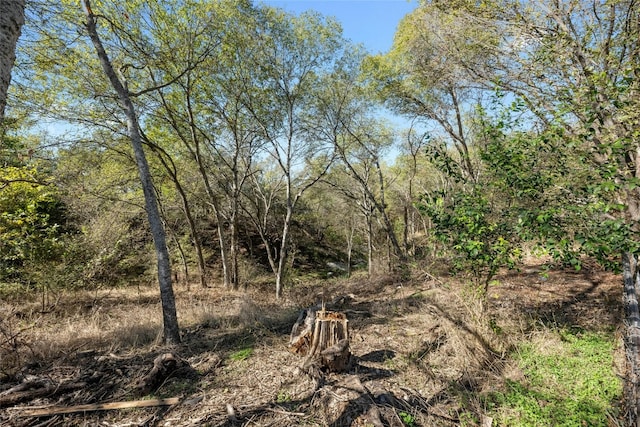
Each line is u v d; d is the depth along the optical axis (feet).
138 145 19.22
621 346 13.74
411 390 12.53
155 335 19.40
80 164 35.12
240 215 64.64
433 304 21.67
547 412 11.02
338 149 46.52
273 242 70.90
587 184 12.16
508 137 14.85
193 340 18.70
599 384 12.55
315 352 14.64
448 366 14.43
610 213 13.55
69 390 12.34
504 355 14.74
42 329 20.67
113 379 13.42
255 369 14.28
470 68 21.67
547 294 23.57
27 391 11.78
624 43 15.51
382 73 38.73
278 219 74.13
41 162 29.99
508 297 23.02
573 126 14.61
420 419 10.73
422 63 30.60
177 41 34.30
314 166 50.80
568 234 12.01
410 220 66.59
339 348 13.98
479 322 15.64
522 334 16.60
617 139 11.37
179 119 42.47
